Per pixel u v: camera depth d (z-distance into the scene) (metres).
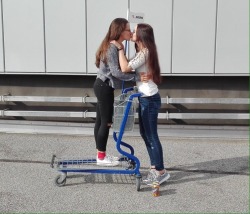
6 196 3.96
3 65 6.10
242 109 6.12
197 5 5.73
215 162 5.08
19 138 6.05
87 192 4.10
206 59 5.85
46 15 5.93
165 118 5.96
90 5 5.85
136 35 3.99
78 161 4.41
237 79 6.02
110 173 4.16
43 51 6.02
